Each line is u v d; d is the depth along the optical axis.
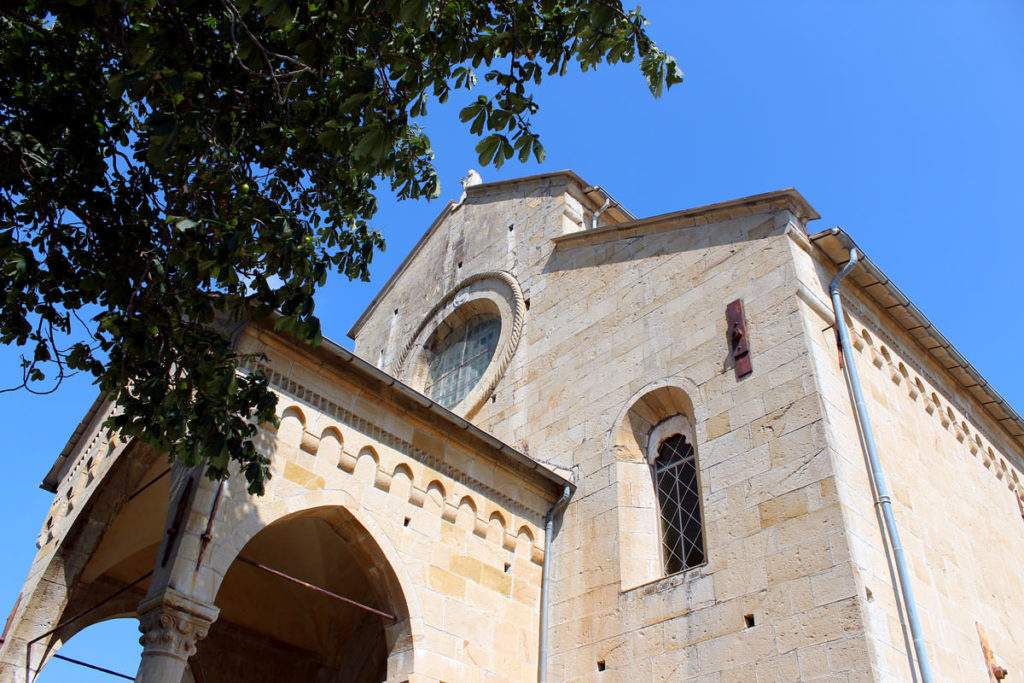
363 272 10.16
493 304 20.05
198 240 8.59
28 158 8.55
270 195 10.20
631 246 16.45
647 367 14.47
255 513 10.34
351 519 11.34
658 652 11.49
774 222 13.62
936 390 14.99
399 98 8.32
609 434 14.41
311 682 15.73
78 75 8.79
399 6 6.95
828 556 10.16
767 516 11.12
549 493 14.44
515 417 16.83
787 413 11.62
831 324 12.66
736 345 12.95
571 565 13.59
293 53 9.35
